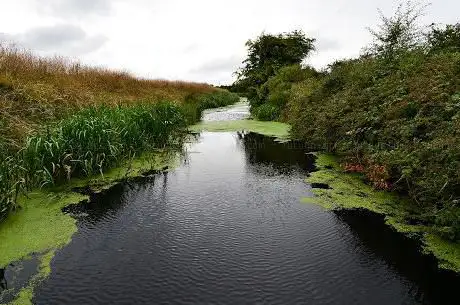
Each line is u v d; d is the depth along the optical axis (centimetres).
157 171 695
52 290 321
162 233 432
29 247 394
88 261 369
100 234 427
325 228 446
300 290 323
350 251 392
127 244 404
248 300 309
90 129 643
